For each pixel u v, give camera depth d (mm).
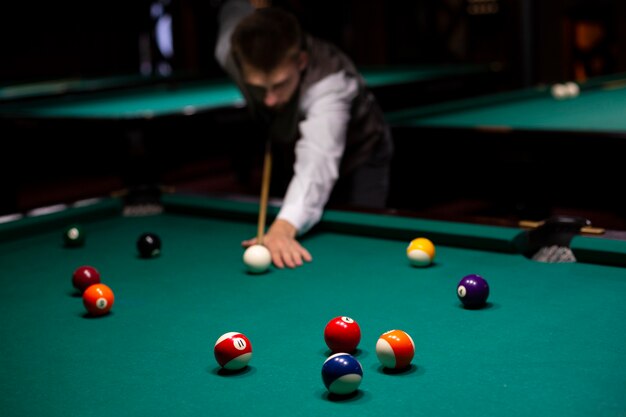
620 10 9773
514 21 7371
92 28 11070
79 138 4914
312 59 2881
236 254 2539
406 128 4219
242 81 3188
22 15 10219
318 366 1604
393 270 2291
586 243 2262
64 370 1639
